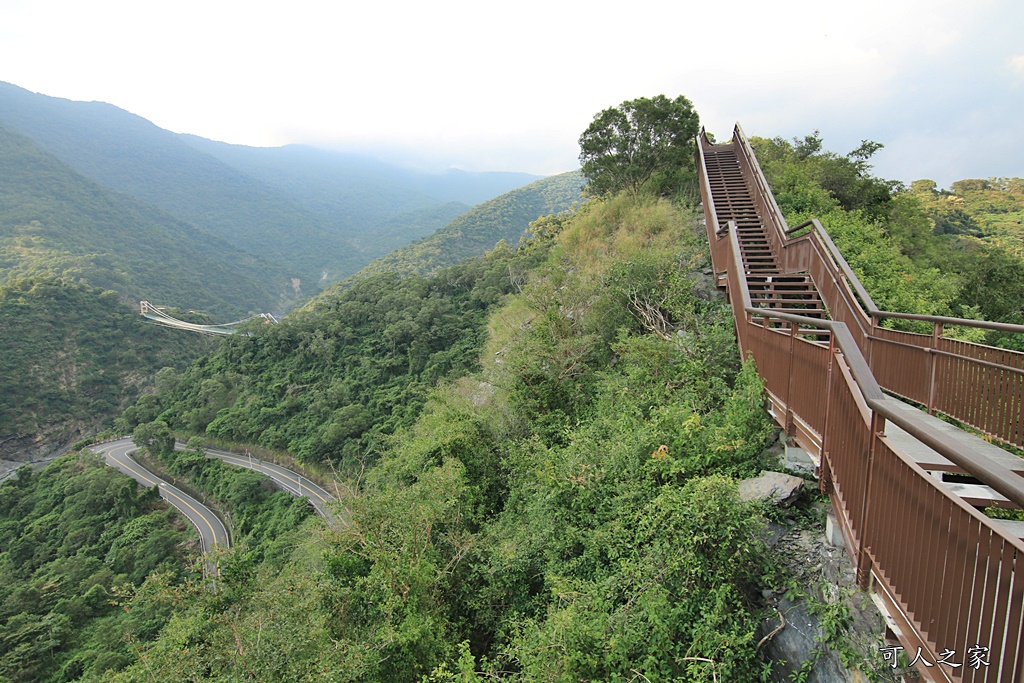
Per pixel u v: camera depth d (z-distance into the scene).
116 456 59.19
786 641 3.71
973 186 41.88
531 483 7.86
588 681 4.15
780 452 4.86
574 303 11.25
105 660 21.80
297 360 60.53
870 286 8.96
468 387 14.01
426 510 7.84
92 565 36.91
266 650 5.66
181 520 43.75
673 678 3.89
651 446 5.62
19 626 26.88
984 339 8.00
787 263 9.12
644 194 17.28
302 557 10.02
